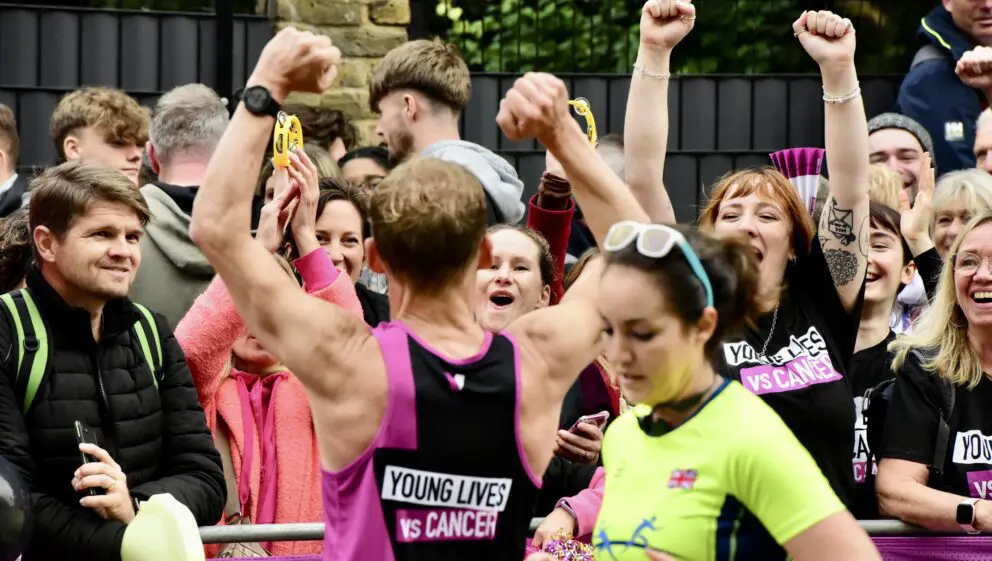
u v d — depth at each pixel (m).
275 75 3.49
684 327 3.44
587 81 9.53
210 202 3.42
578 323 3.63
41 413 4.77
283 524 4.95
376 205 3.51
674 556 3.49
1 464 4.43
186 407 5.10
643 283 3.40
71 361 4.84
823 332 5.09
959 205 6.95
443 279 3.51
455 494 3.44
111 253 4.90
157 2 9.29
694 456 3.52
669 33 5.03
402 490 3.40
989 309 5.19
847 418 4.99
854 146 5.15
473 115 9.41
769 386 4.91
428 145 6.82
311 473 5.52
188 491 4.94
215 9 9.19
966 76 8.13
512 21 9.67
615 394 5.31
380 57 9.45
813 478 3.42
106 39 9.04
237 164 3.44
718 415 3.52
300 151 5.23
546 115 3.66
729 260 3.55
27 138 8.92
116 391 4.91
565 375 3.60
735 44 9.77
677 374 3.47
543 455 3.56
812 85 9.56
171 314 6.12
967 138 8.83
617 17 9.68
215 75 9.18
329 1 9.37
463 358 3.48
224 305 5.40
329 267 5.22
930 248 7.11
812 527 3.38
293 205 5.19
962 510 5.02
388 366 3.42
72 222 4.85
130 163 7.36
